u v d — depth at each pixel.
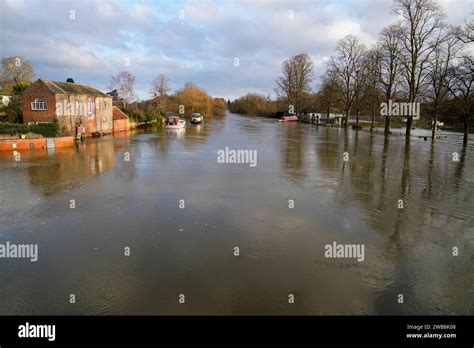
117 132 51.38
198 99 95.44
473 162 24.03
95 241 10.03
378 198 14.64
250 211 12.66
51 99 38.19
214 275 8.05
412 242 10.06
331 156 26.58
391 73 43.19
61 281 7.87
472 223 11.70
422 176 19.28
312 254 9.19
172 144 34.97
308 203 13.73
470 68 28.33
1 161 24.16
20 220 11.89
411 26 38.41
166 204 13.48
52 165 22.53
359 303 7.02
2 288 7.62
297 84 85.81
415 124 67.94
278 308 6.81
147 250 9.39
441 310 6.85
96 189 15.95
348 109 61.34
